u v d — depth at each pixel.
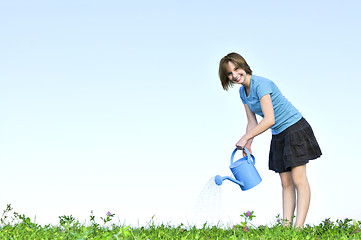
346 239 2.67
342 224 3.19
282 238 2.73
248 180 3.33
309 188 3.44
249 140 3.66
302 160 3.37
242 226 3.02
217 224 3.39
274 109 3.46
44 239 2.54
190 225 3.35
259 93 3.40
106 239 2.24
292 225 3.31
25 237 2.59
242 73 3.43
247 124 3.84
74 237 2.52
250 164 3.38
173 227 3.28
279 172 3.59
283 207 3.57
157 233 2.95
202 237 2.80
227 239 2.73
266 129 3.36
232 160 3.53
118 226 3.14
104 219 3.14
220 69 3.49
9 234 2.67
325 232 2.99
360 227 3.11
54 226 3.05
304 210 3.37
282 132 3.51
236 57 3.41
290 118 3.46
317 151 3.49
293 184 3.58
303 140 3.41
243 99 3.72
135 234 2.77
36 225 3.01
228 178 3.28
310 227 3.21
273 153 3.64
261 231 3.04
